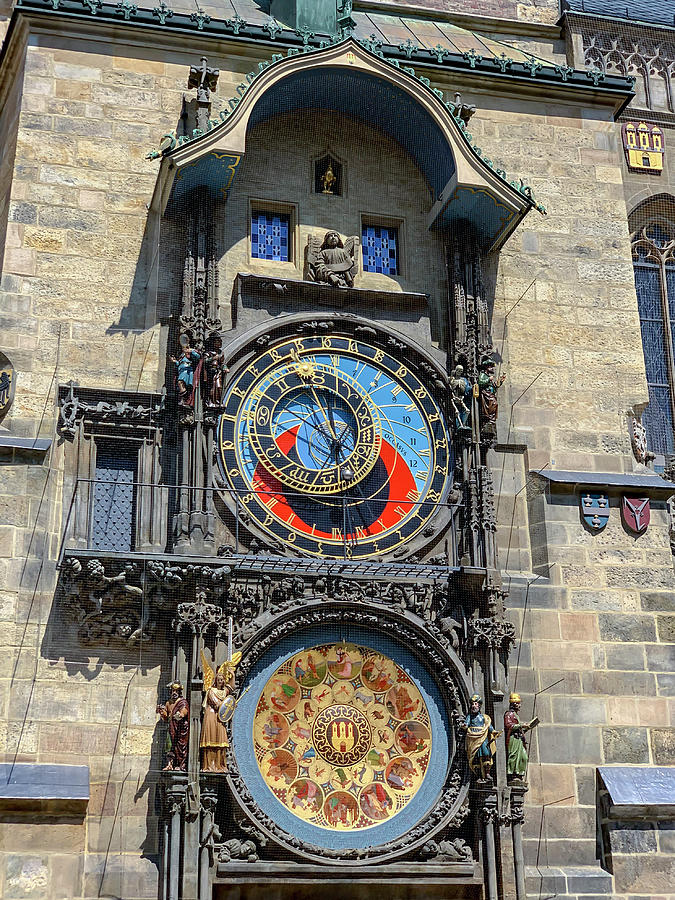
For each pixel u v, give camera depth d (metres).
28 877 25.72
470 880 27.83
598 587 31.03
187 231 30.84
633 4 41.22
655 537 31.69
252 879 26.86
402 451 30.78
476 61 34.69
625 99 35.81
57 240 31.00
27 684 27.42
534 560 31.17
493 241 32.91
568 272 33.94
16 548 28.09
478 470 30.64
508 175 34.50
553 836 29.08
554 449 32.31
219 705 27.16
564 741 29.78
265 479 29.80
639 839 29.12
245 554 28.98
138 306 30.95
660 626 31.03
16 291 30.36
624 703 30.30
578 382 33.03
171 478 29.55
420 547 29.95
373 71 31.80
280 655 28.53
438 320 32.34
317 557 29.44
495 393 31.39
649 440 36.44
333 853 27.27
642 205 38.59
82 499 29.02
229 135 30.41
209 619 27.91
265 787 27.70
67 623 27.95
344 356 31.20
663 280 38.12
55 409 29.56
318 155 33.12
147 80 32.72
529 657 30.22
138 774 27.48
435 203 32.88
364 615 28.92
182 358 29.73
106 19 32.62
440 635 29.02
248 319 30.88
